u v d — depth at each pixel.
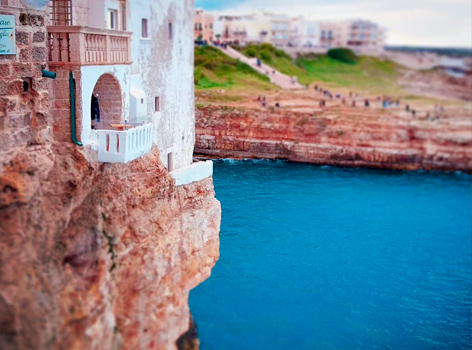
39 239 12.26
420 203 44.03
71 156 14.39
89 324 11.72
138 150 15.68
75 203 13.55
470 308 23.59
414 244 31.86
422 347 19.83
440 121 58.69
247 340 17.02
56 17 15.80
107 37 15.34
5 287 11.16
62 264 12.31
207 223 19.19
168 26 19.97
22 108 13.92
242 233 22.59
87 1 16.72
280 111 33.38
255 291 19.11
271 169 29.17
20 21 13.56
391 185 48.00
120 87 16.23
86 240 13.02
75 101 14.38
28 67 13.88
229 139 27.14
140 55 18.12
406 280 25.48
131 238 14.54
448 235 36.38
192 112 22.72
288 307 18.97
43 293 11.46
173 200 17.14
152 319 14.04
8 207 12.48
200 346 16.28
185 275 17.03
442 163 55.72
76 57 14.15
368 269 24.70
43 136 14.30
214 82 32.72
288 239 23.73
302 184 32.75
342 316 19.67
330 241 25.69
